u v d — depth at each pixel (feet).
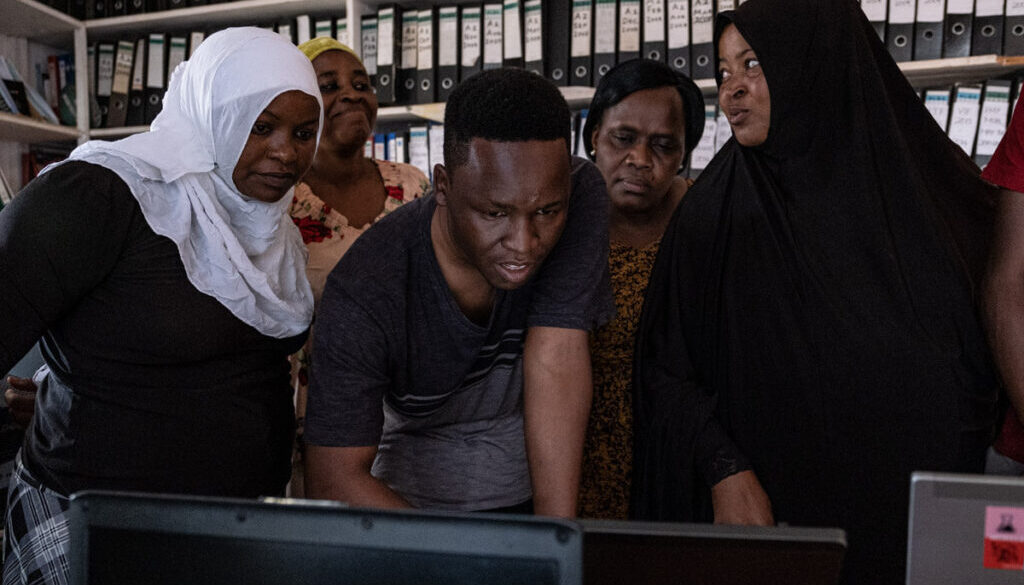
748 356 3.89
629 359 4.42
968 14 7.31
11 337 2.86
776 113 3.70
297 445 5.46
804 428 3.78
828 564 1.81
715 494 3.64
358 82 5.61
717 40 3.99
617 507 4.45
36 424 3.41
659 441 3.91
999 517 1.78
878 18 7.52
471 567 1.58
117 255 3.12
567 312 3.17
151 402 3.23
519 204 2.45
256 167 3.43
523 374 3.35
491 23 8.33
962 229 3.96
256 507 1.67
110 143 3.27
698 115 4.86
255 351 3.56
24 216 2.91
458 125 2.52
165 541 1.70
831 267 3.73
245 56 3.38
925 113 3.95
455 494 3.64
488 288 3.14
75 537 1.74
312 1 8.70
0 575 3.74
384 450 3.73
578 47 8.13
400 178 6.02
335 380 3.05
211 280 3.30
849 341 3.68
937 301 3.62
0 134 9.30
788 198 3.85
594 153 4.99
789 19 3.67
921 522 1.81
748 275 3.90
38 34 9.64
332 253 5.34
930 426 3.60
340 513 1.64
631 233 4.75
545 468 3.15
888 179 3.71
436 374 3.30
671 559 1.84
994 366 3.67
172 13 9.14
